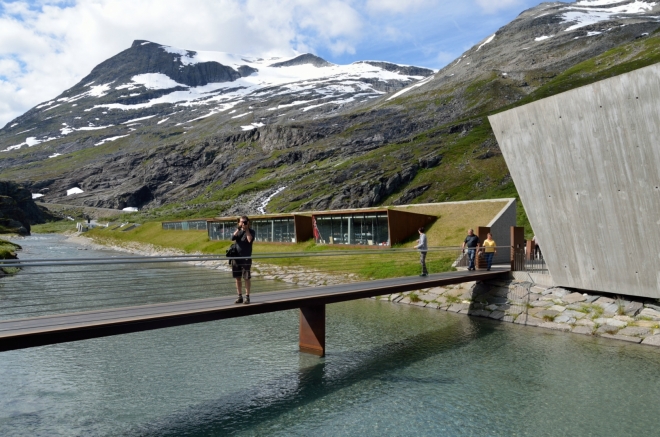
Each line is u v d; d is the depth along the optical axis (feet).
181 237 217.36
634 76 49.83
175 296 84.94
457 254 96.58
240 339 61.77
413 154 342.03
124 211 522.06
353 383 45.96
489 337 62.13
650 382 46.01
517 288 74.84
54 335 31.55
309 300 48.60
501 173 266.36
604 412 39.78
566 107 57.31
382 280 65.41
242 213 341.41
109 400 41.37
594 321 63.10
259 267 120.98
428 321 71.97
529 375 48.11
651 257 56.08
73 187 628.69
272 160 494.59
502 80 492.13
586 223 61.46
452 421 37.99
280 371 49.29
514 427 37.01
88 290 89.25
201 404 40.75
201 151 601.62
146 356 54.13
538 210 67.00
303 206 312.09
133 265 139.64
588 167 58.03
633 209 55.57
